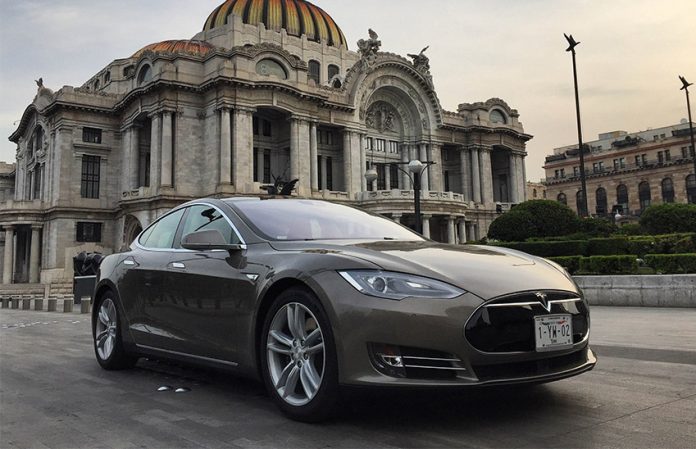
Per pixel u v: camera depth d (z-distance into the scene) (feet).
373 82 207.00
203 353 16.87
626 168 335.47
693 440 11.73
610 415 13.66
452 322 12.00
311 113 184.85
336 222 18.53
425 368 12.05
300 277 13.78
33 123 217.36
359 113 201.46
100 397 17.10
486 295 12.36
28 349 30.58
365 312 12.41
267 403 15.57
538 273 14.01
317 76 237.66
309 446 11.65
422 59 221.66
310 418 13.21
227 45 213.05
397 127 223.30
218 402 15.85
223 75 162.20
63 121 182.70
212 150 166.50
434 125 222.69
